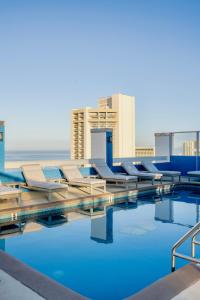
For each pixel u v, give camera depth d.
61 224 6.24
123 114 76.94
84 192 8.55
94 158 11.69
